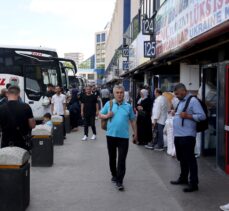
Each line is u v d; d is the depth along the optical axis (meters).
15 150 3.71
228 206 3.86
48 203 4.07
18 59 11.34
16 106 4.27
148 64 9.79
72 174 5.41
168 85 11.05
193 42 5.12
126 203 4.09
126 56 19.61
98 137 9.64
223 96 5.45
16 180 3.63
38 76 11.28
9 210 3.64
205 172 5.47
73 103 11.17
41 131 5.90
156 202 4.13
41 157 5.91
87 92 9.04
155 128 7.44
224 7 5.11
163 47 9.87
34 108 11.23
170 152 6.86
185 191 4.51
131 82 19.38
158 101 7.32
